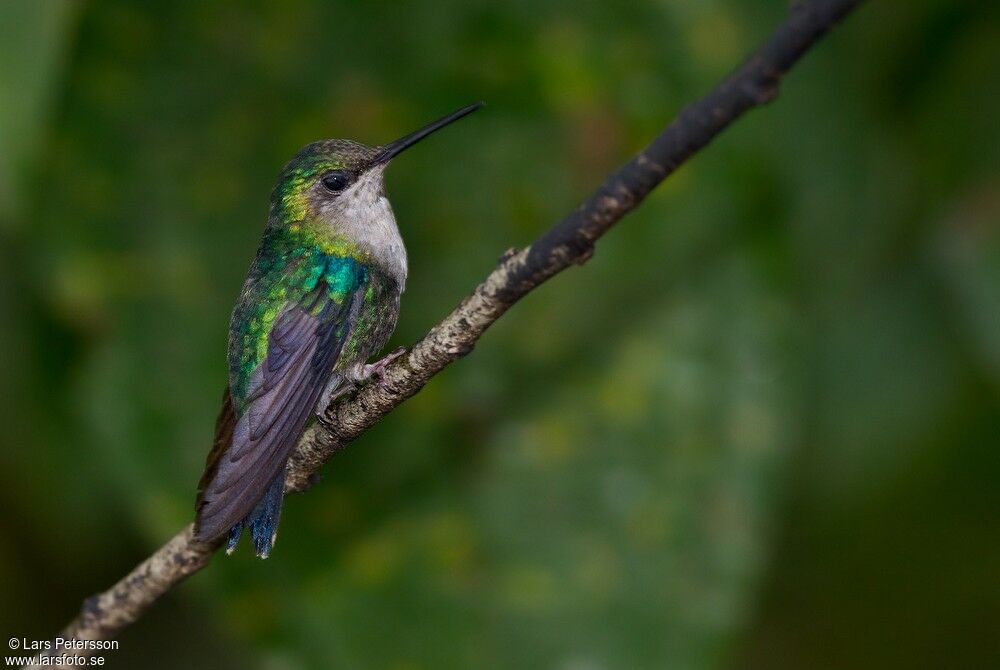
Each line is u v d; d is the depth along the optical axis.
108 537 12.02
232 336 8.48
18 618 12.26
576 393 10.27
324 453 6.91
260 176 10.10
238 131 10.12
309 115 10.26
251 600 9.60
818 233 10.84
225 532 6.59
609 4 10.45
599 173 10.39
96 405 9.48
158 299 9.72
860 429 11.42
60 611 12.34
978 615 12.00
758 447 10.08
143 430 9.49
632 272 10.53
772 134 10.69
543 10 10.42
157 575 6.81
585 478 10.09
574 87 10.45
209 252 9.89
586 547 9.94
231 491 6.90
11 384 10.90
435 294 10.29
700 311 10.41
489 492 10.06
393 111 10.37
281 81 10.23
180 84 10.05
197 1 10.11
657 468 10.11
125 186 9.83
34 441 11.22
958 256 10.59
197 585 9.54
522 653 9.69
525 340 10.40
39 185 9.52
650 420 10.21
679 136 5.17
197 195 9.97
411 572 9.84
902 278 11.23
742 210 10.58
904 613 12.09
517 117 10.44
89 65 9.88
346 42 10.31
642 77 10.47
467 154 10.42
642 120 10.44
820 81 10.84
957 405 11.30
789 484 11.60
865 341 11.36
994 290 10.39
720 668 9.62
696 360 10.31
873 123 10.97
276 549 9.73
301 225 8.88
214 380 9.64
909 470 11.48
